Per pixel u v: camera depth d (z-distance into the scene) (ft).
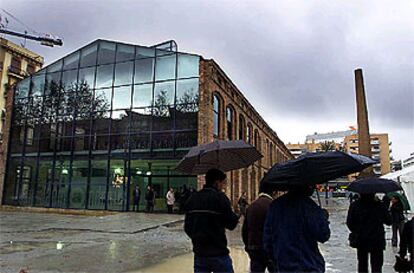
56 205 78.59
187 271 22.36
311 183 11.53
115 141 75.77
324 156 12.10
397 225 32.22
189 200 13.30
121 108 76.84
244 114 95.25
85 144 78.84
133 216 60.03
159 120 72.49
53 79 87.15
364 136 44.50
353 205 18.76
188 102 70.69
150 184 76.48
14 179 86.33
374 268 18.03
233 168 19.70
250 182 98.99
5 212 78.13
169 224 51.16
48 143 83.71
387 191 18.26
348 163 11.95
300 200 11.66
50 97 86.38
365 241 17.99
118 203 72.69
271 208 12.11
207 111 68.95
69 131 81.61
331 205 128.88
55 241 35.70
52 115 85.05
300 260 10.89
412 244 14.17
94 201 74.84
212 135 71.00
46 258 26.37
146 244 33.96
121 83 78.07
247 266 23.98
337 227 52.60
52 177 80.84
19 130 89.04
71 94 83.51
